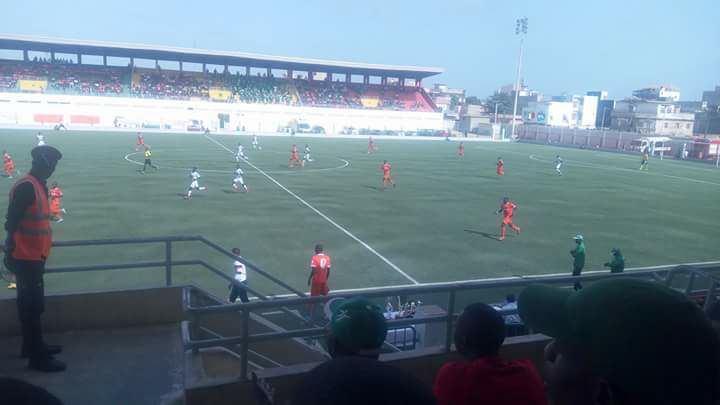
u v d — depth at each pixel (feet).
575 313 4.92
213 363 20.24
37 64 266.77
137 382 17.58
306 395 4.04
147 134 239.91
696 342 4.30
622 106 374.22
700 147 236.43
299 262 57.88
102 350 19.72
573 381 5.47
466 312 9.71
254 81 309.42
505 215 73.51
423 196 106.42
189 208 84.43
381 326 9.84
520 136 332.60
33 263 17.42
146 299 21.86
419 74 330.75
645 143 249.14
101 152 159.02
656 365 4.20
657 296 4.58
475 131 383.24
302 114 298.15
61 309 20.94
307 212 85.51
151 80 283.18
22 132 218.79
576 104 384.06
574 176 152.97
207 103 277.85
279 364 22.89
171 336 21.11
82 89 260.21
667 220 93.04
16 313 20.39
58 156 18.04
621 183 141.79
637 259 66.85
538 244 71.41
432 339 28.73
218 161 149.48
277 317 40.11
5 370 17.92
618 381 4.40
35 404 3.59
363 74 331.98
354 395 3.88
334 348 10.04
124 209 81.71
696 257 69.05
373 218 83.30
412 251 65.05
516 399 8.82
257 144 206.80
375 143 254.68
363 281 52.85
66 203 84.74
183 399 16.35
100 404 16.17
